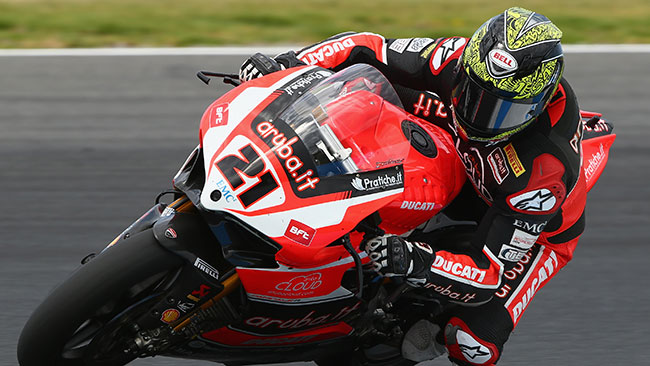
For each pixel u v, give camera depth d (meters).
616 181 20.81
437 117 12.30
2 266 16.03
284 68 11.43
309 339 11.45
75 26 29.72
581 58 27.94
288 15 31.78
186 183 10.13
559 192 10.53
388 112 10.61
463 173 11.73
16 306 14.84
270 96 10.26
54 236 17.08
